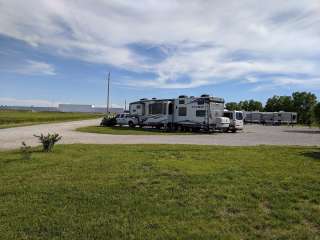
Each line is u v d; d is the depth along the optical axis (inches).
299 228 196.5
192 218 210.5
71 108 6417.3
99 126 1563.7
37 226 193.8
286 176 334.3
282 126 2374.5
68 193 263.9
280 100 3878.0
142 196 257.4
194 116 1244.5
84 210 223.3
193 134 1149.1
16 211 219.3
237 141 866.8
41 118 2268.7
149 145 657.6
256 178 323.0
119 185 290.7
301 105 3619.6
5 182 301.6
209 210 225.6
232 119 1346.0
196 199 250.4
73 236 181.5
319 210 226.8
